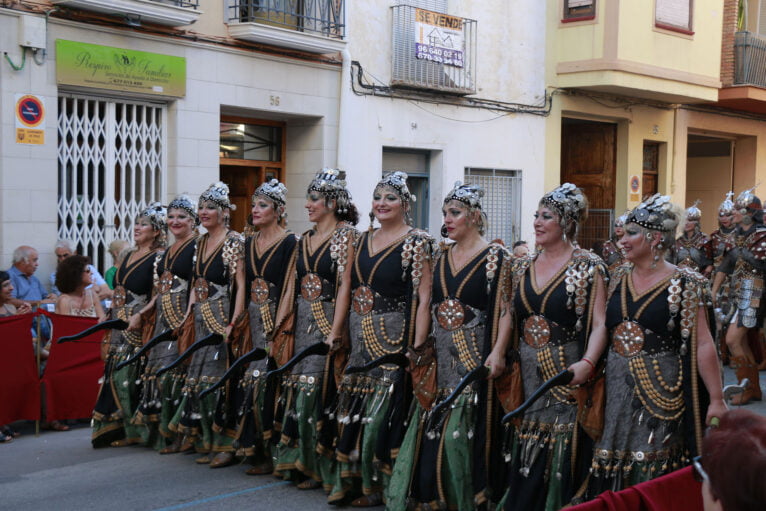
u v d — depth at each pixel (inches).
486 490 181.5
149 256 252.5
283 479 226.2
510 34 550.0
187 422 237.9
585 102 596.1
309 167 457.7
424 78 496.7
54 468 236.1
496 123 545.0
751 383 325.7
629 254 158.4
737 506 66.2
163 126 391.2
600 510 106.7
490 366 175.5
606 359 163.9
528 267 175.2
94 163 367.9
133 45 370.3
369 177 475.2
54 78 346.3
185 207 245.0
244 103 415.5
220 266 234.5
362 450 199.6
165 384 247.0
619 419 158.7
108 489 217.5
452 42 509.4
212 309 235.9
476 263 183.5
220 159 433.4
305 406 211.3
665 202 157.2
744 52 669.9
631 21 569.9
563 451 167.8
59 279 288.5
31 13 336.8
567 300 167.2
